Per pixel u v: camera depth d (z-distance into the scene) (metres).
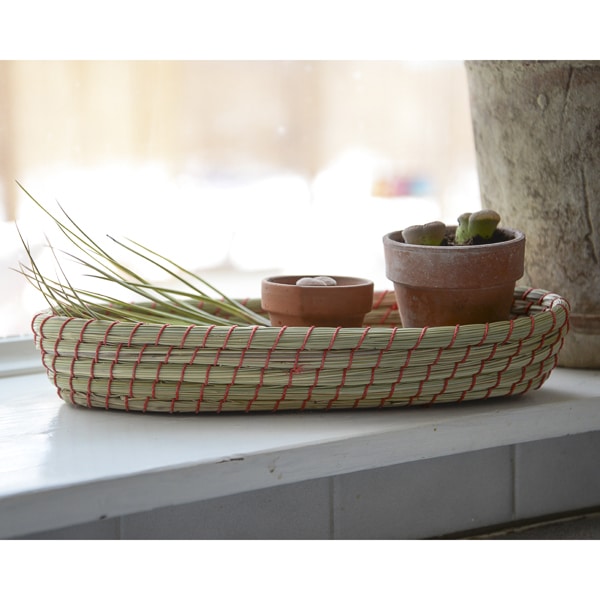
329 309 0.93
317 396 0.86
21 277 1.23
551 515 1.02
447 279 0.88
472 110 1.06
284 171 1.56
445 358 0.85
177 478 0.74
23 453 0.77
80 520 0.71
